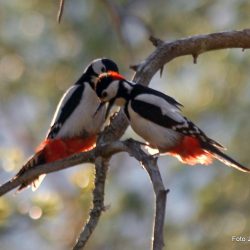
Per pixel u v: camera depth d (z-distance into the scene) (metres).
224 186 15.05
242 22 16.03
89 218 7.64
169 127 8.90
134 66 9.16
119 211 15.69
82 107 10.13
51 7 17.45
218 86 15.62
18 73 17.66
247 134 15.17
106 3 12.32
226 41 9.16
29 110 17.97
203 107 15.49
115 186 16.09
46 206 10.11
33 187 9.21
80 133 10.15
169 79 16.22
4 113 18.06
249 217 14.74
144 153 7.46
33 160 9.65
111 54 16.55
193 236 14.87
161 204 6.62
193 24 16.77
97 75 10.30
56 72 17.36
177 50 9.11
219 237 14.67
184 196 15.22
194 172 15.27
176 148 9.00
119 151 7.74
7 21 17.59
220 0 16.58
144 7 16.92
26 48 17.52
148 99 8.91
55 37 17.28
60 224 14.20
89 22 16.77
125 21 12.45
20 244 12.50
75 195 14.13
